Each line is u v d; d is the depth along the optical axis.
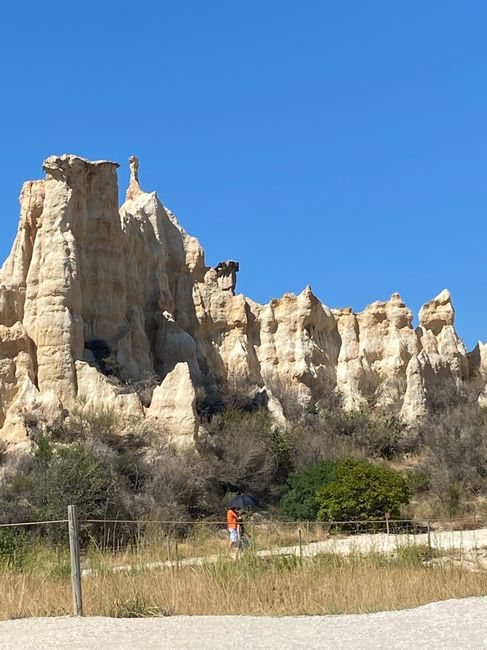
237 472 51.38
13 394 52.53
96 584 18.58
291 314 75.31
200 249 73.19
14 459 47.06
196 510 47.56
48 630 14.91
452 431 63.47
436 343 80.81
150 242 67.25
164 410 53.25
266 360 73.69
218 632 14.59
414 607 17.33
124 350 58.88
